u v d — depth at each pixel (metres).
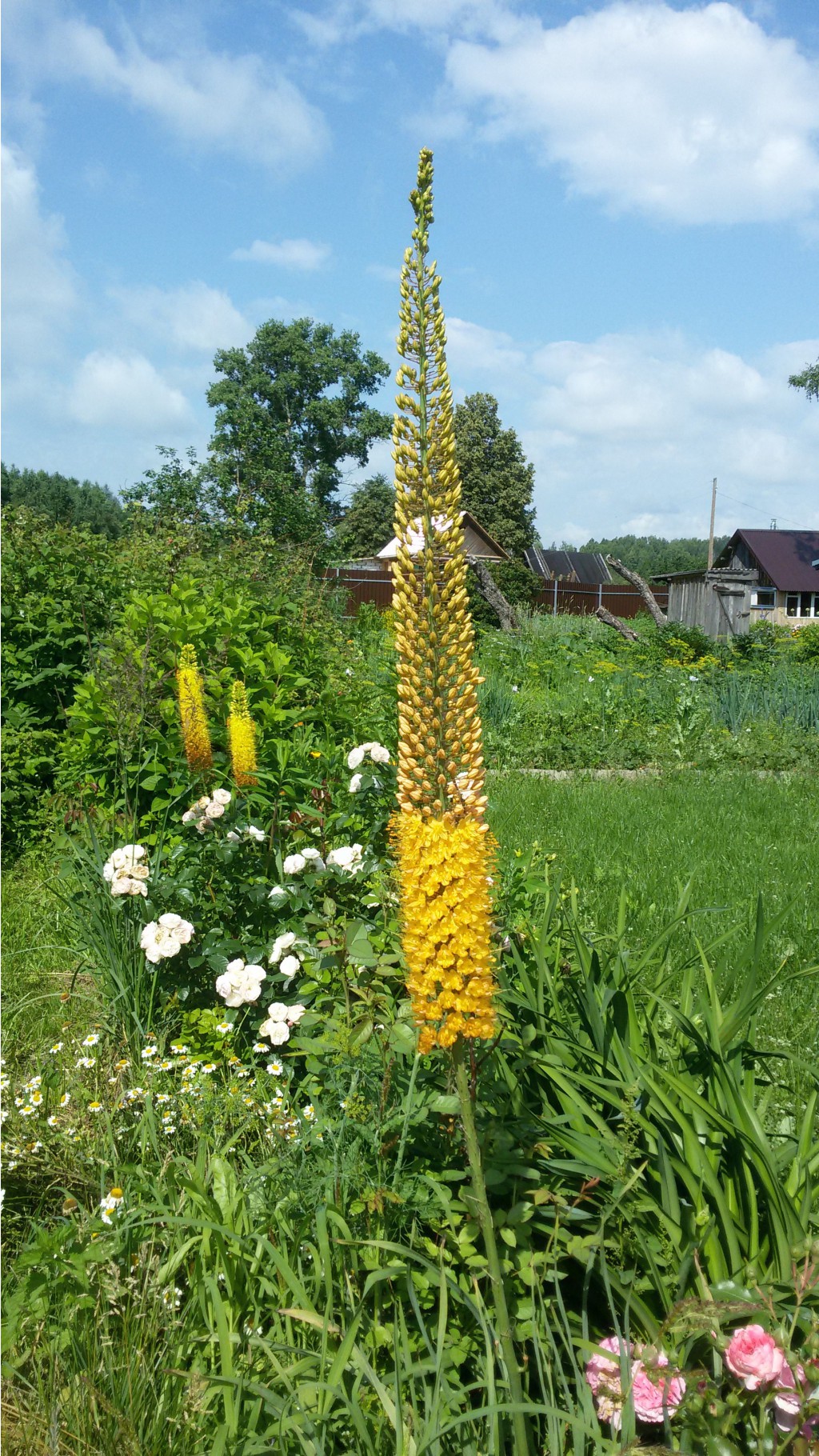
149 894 4.09
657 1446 1.82
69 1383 2.26
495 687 14.38
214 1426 2.20
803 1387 1.89
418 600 2.21
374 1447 1.99
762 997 2.86
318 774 5.46
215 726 5.87
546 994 3.11
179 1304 2.49
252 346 54.06
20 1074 3.62
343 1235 2.40
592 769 11.98
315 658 8.09
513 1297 2.34
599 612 27.77
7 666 7.38
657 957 4.19
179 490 22.70
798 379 41.22
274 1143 2.94
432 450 2.20
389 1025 2.86
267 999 3.82
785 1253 2.19
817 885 6.15
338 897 4.04
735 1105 2.36
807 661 24.05
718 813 8.72
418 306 2.21
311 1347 2.32
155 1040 3.73
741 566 44.06
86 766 5.98
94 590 8.08
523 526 60.75
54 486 84.06
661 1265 2.33
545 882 4.48
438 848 1.98
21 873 6.04
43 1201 2.95
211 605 7.30
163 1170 2.75
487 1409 1.90
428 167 2.21
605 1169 2.44
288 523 22.72
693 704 13.91
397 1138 2.59
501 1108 2.61
